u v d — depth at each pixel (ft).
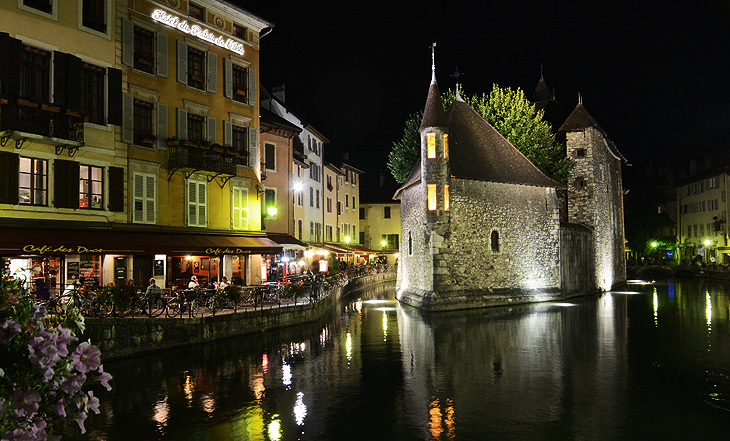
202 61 83.30
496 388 41.47
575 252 119.24
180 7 79.00
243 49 90.33
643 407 36.52
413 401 38.22
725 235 195.62
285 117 136.26
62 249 58.13
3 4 58.59
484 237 99.76
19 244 54.85
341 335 66.54
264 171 111.75
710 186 208.23
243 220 88.38
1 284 12.62
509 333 67.00
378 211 242.17
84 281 65.62
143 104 74.23
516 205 104.94
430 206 95.14
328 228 174.09
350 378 44.73
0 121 57.11
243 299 72.23
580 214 130.00
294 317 74.54
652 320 77.87
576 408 36.42
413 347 58.23
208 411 35.99
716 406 36.70
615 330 68.54
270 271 109.09
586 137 130.21
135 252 64.75
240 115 88.84
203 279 82.07
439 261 94.38
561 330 69.00
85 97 66.54
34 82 61.05
